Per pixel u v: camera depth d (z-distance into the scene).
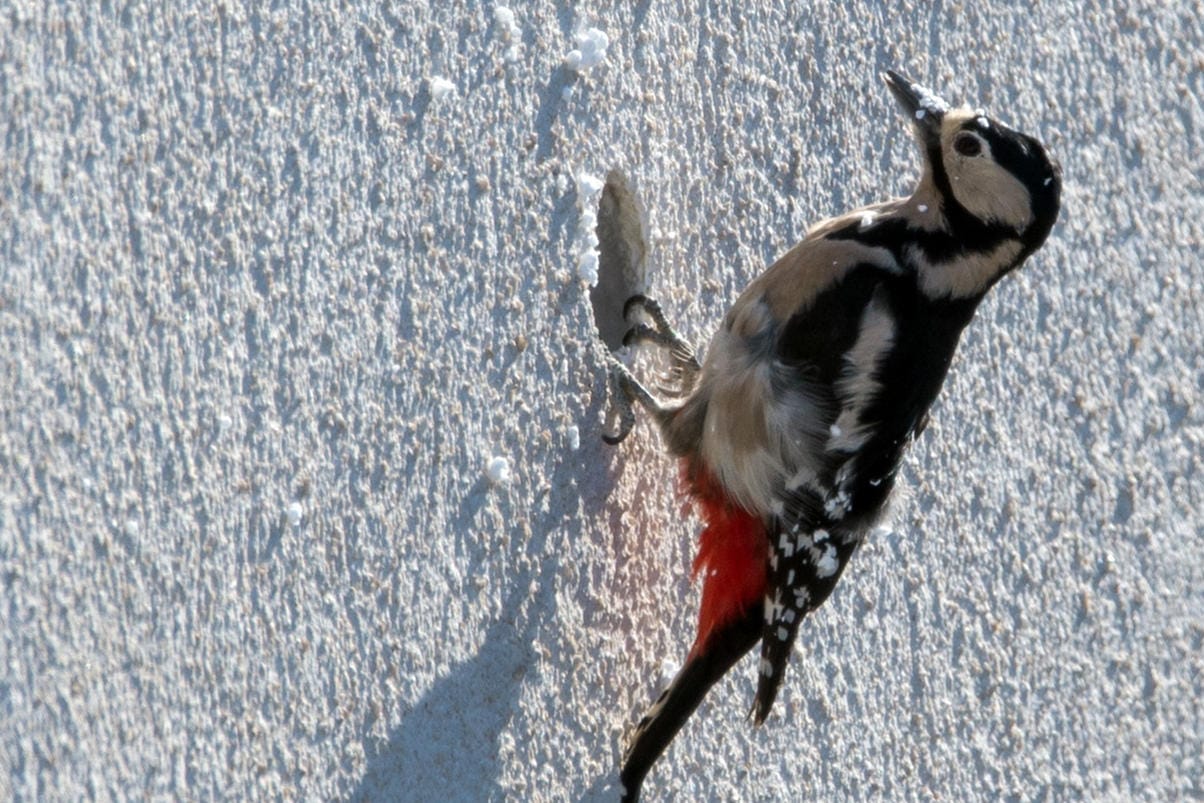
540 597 4.96
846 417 5.46
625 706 5.18
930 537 6.07
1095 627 6.36
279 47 4.63
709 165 5.67
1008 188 5.47
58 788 4.00
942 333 5.59
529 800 4.86
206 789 4.23
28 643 4.01
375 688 4.57
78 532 4.12
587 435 5.18
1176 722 6.45
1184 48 6.79
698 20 5.66
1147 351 6.59
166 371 4.32
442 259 4.88
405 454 4.72
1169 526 6.54
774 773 5.58
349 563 4.58
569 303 5.15
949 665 6.04
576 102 5.23
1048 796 6.18
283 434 4.50
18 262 4.11
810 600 5.36
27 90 4.17
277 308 4.54
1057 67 6.54
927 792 5.93
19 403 4.07
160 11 4.43
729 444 5.40
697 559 5.38
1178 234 6.70
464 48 4.99
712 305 5.68
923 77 6.22
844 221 5.67
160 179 4.38
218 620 4.32
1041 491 6.32
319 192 4.66
